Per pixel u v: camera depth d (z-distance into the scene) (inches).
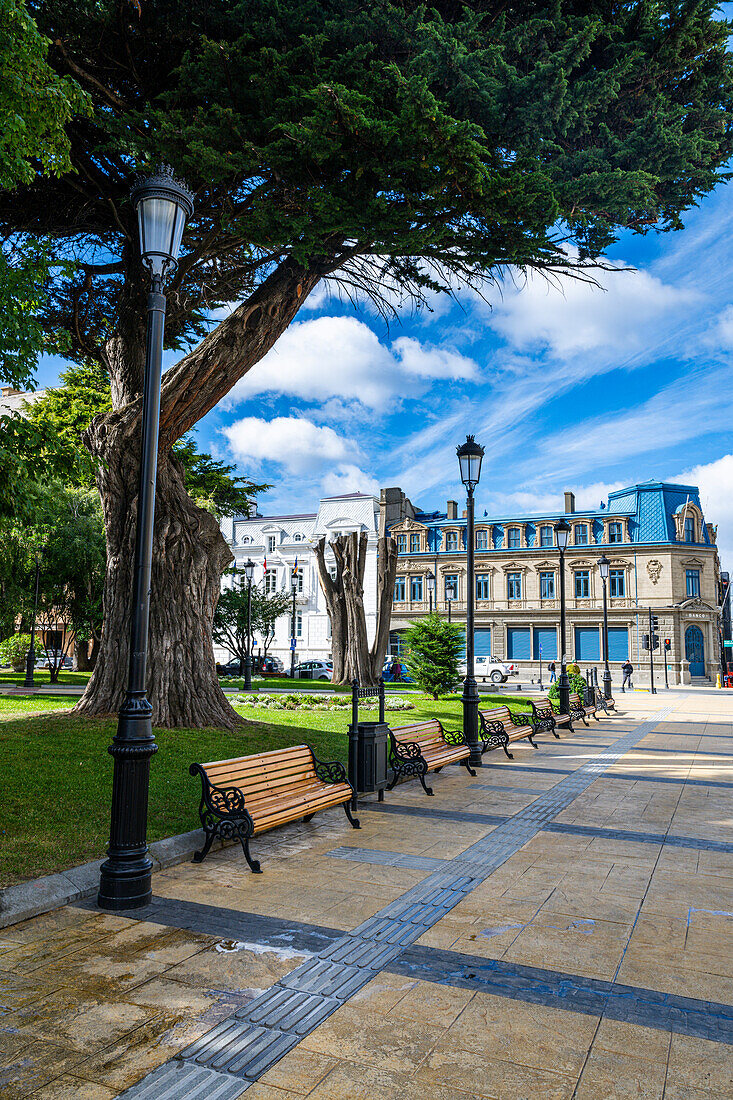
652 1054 119.6
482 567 2060.8
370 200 386.0
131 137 377.7
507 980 147.0
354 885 206.7
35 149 291.4
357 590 996.6
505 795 348.5
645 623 1873.8
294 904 190.1
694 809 320.5
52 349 371.6
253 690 921.5
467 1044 121.8
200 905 188.5
